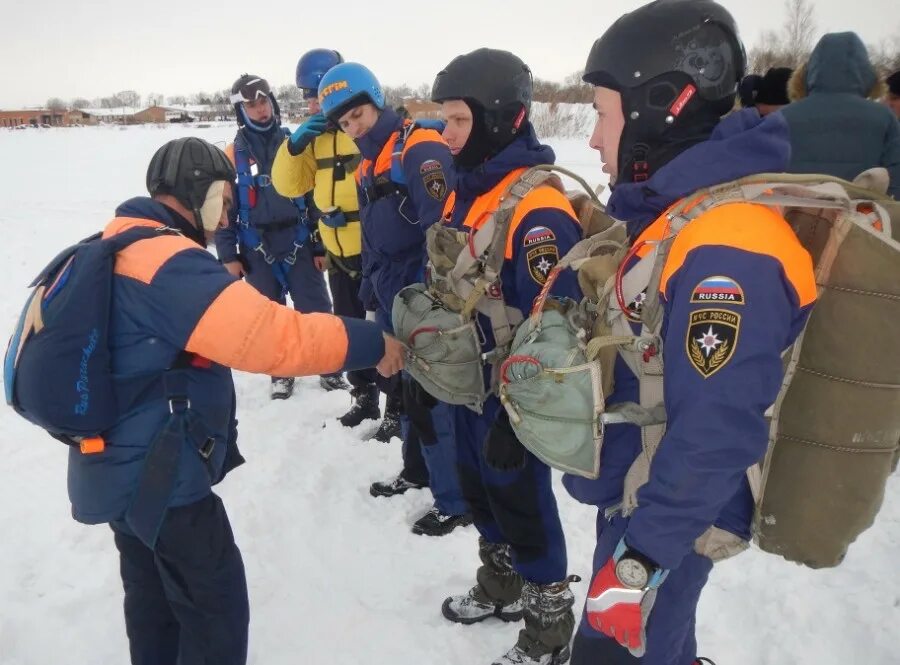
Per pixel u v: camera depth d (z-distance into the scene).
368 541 3.02
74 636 2.45
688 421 1.12
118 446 1.63
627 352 1.37
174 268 1.55
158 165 1.76
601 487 1.48
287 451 3.84
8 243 9.77
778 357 1.12
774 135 1.21
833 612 2.43
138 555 1.86
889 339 1.21
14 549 2.96
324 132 3.86
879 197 1.33
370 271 3.34
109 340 1.58
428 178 2.76
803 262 1.19
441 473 3.00
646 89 1.34
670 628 1.42
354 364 1.80
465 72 2.03
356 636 2.44
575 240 1.94
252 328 1.57
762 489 1.35
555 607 2.21
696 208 1.23
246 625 1.86
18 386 1.52
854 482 1.27
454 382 2.05
